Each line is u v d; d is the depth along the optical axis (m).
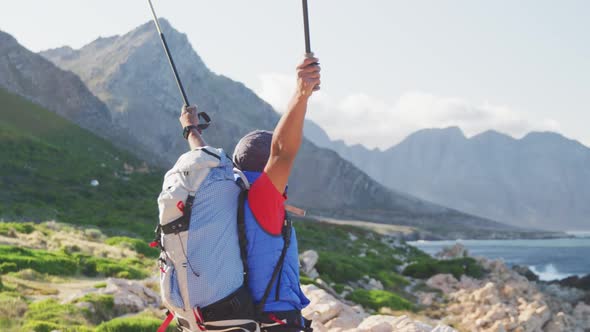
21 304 17.08
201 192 3.53
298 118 3.36
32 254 29.41
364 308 38.00
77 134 169.75
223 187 3.58
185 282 3.45
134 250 43.28
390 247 96.75
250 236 3.55
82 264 29.33
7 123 144.75
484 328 35.53
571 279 80.06
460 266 62.06
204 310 3.45
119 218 72.38
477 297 44.00
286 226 3.70
